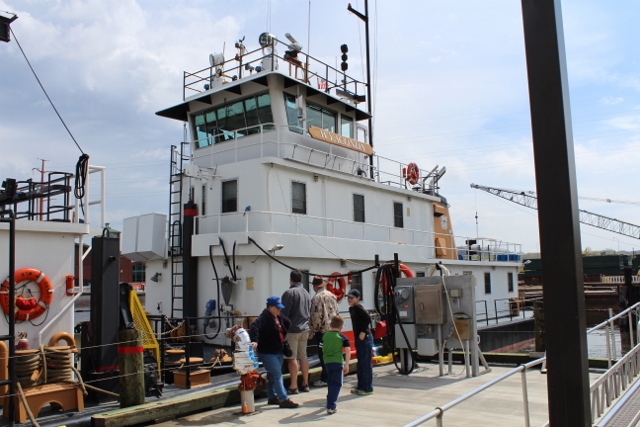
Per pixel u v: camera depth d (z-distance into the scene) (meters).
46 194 10.25
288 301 9.42
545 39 4.00
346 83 20.53
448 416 7.86
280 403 8.58
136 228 17.11
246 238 14.23
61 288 9.21
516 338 23.62
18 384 7.39
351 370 11.69
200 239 15.28
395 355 12.85
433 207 23.16
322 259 15.88
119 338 8.36
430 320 11.22
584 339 3.85
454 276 11.23
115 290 9.23
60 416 7.87
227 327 14.29
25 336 8.70
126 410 7.79
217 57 18.61
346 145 18.55
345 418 7.92
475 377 10.97
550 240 3.91
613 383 7.65
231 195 16.19
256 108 17.19
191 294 15.55
